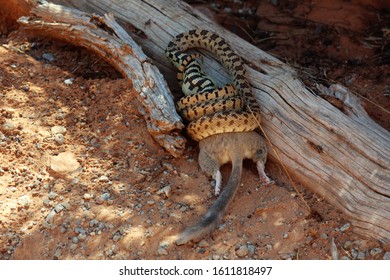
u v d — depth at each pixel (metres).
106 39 7.96
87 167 6.97
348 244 6.33
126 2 8.59
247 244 6.26
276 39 9.55
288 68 7.80
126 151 7.16
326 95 7.29
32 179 6.79
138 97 7.32
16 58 8.38
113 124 7.42
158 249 6.13
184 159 7.15
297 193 6.85
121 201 6.57
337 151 6.89
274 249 6.26
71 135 7.36
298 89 7.33
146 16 8.45
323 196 6.85
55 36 8.66
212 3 10.29
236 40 8.20
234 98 7.10
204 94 7.16
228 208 6.59
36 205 6.50
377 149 6.75
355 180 6.70
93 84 7.99
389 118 7.97
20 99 7.69
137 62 7.60
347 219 6.59
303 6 10.00
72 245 6.15
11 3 9.03
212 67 8.02
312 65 8.98
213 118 6.87
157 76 7.43
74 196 6.60
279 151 7.20
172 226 6.33
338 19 9.67
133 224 6.33
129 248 6.13
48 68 8.27
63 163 6.96
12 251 6.11
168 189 6.68
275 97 7.37
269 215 6.55
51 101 7.75
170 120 6.95
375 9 9.78
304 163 7.01
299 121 7.16
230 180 6.68
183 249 6.16
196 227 6.16
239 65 7.61
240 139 6.95
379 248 6.29
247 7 10.23
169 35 8.30
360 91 8.42
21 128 7.32
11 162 6.96
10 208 6.44
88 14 8.28
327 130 7.00
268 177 7.09
